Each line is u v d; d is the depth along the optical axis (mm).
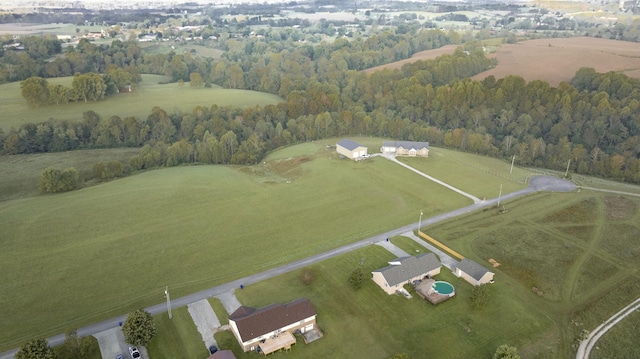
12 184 111688
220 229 86562
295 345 57406
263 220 90500
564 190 107312
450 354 56656
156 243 81000
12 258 74938
